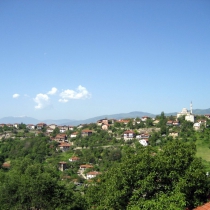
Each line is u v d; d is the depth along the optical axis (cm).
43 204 3950
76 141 16450
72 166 12281
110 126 18275
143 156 2772
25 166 5572
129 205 2609
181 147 2908
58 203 4000
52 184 4028
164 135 14350
